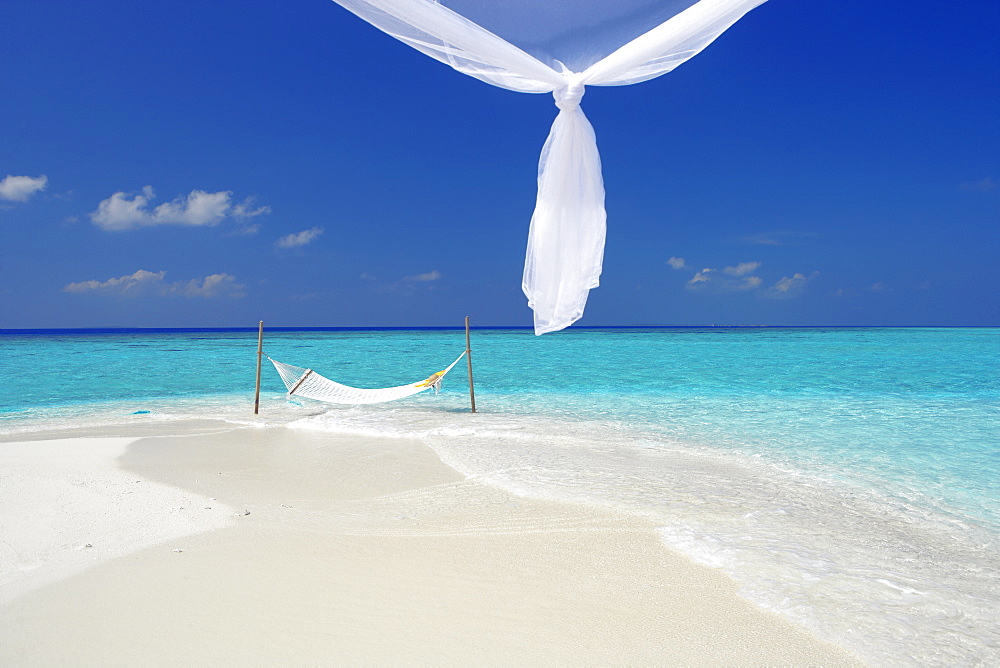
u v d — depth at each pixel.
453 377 17.23
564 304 4.07
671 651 2.63
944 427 9.04
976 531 4.57
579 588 3.31
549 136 4.05
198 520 4.34
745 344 36.72
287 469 6.46
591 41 3.38
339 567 3.50
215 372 19.02
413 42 3.16
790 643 2.75
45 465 6.23
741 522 4.65
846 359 23.16
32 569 3.31
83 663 2.34
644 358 24.56
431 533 4.25
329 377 17.66
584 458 6.99
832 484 5.88
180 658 2.40
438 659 2.48
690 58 3.44
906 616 3.07
